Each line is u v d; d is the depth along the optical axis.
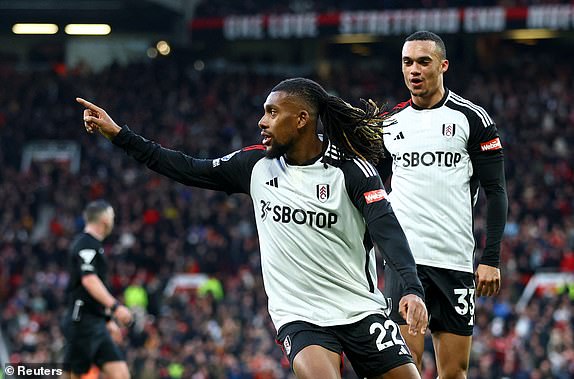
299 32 123.25
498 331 62.16
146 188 98.12
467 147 20.95
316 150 17.45
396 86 122.06
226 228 89.25
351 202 17.28
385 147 21.56
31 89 121.50
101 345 32.22
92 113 18.00
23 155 111.62
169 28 127.19
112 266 81.31
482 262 20.80
